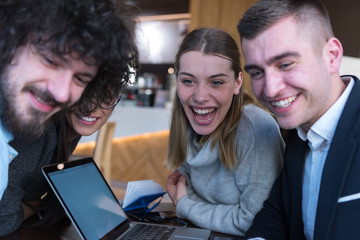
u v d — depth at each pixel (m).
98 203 1.02
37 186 1.10
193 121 1.21
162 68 5.32
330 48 0.84
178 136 1.33
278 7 0.80
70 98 0.77
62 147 1.12
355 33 3.92
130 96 4.31
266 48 0.81
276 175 1.15
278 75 0.83
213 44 1.10
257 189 1.13
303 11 0.80
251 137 1.15
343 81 0.98
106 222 1.00
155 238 0.99
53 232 1.04
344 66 2.77
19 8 0.70
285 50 0.79
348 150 0.85
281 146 1.22
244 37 0.85
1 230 0.98
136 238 0.99
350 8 3.92
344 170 0.85
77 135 1.25
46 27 0.68
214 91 1.14
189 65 1.12
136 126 3.91
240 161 1.18
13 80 0.71
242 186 1.19
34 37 0.69
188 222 1.21
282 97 0.84
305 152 1.01
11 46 0.70
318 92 0.84
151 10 4.95
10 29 0.70
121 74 0.91
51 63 0.70
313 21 0.81
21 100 0.73
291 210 1.04
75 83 0.76
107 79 0.91
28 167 1.02
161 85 4.72
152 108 4.13
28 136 0.76
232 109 1.20
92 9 0.72
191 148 1.30
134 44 0.89
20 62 0.71
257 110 1.22
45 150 1.06
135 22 0.89
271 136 1.16
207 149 1.21
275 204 1.10
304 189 1.03
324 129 0.92
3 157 0.76
